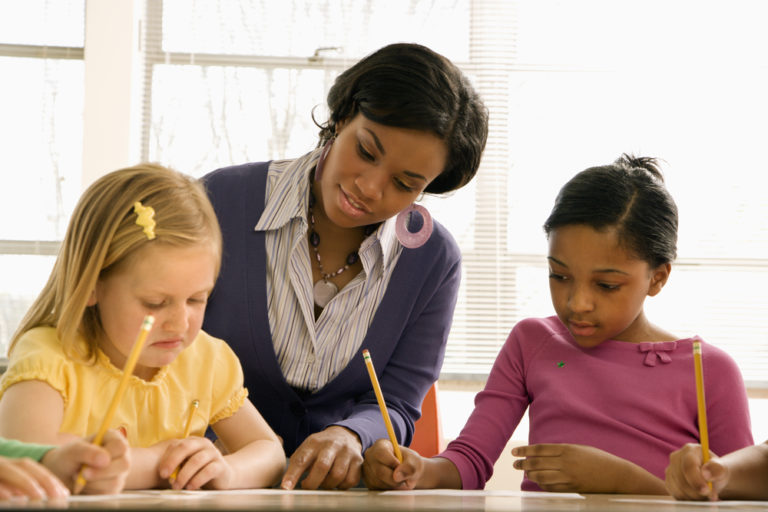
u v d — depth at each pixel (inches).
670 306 112.7
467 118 51.4
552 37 118.8
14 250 112.6
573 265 54.4
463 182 54.9
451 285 59.9
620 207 54.4
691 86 116.4
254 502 29.5
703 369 56.3
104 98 113.1
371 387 57.2
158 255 41.3
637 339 58.9
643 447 54.2
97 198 42.8
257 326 54.9
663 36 117.6
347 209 50.2
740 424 54.9
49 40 116.2
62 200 114.0
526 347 61.1
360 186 49.1
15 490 28.0
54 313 44.8
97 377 44.3
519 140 117.6
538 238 116.4
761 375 111.1
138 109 116.7
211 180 58.1
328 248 57.2
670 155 115.2
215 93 117.6
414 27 119.4
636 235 54.0
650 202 55.6
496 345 114.7
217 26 118.8
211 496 34.3
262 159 116.8
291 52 118.6
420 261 57.7
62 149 114.7
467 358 114.3
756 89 116.0
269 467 46.5
